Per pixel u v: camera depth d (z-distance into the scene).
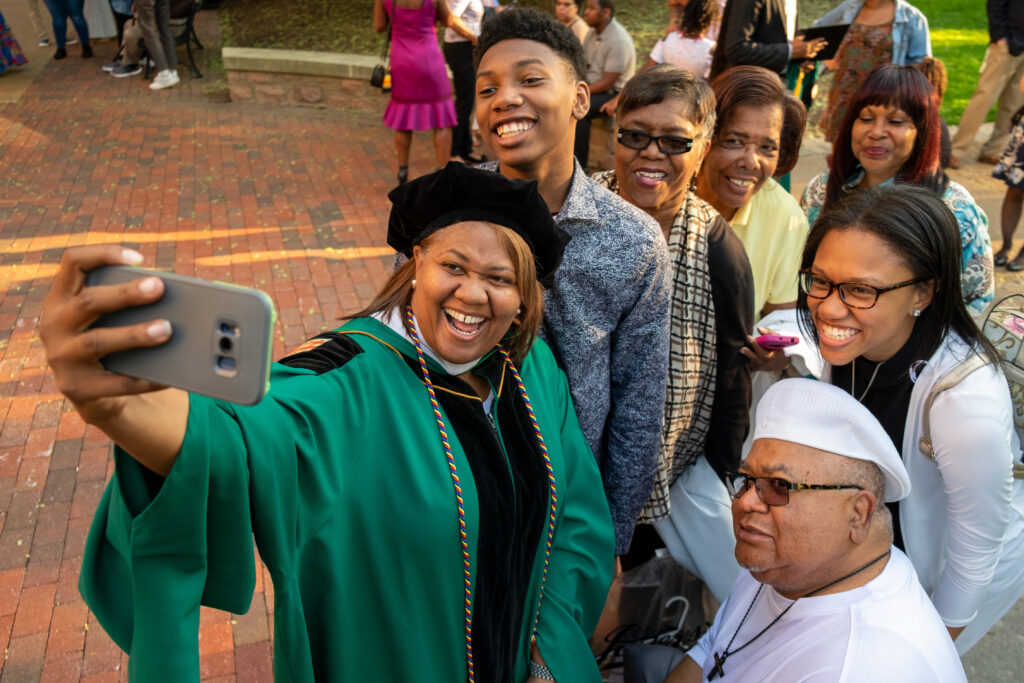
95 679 2.72
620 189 2.37
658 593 2.74
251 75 9.48
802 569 1.64
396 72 6.80
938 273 1.74
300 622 1.31
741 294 2.25
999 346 2.03
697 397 2.36
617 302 1.96
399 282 1.58
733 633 1.94
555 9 6.50
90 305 0.84
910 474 1.93
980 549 1.82
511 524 1.55
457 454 1.48
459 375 1.57
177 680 1.10
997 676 2.83
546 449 1.70
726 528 2.49
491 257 1.41
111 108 9.35
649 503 2.40
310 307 5.17
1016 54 6.66
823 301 1.84
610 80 6.36
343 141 8.41
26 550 3.25
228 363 0.83
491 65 1.85
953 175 7.03
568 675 1.79
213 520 1.14
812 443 1.60
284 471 1.21
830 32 4.95
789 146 2.88
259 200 6.88
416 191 1.46
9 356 4.57
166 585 1.09
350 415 1.36
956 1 13.22
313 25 12.05
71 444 3.87
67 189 7.02
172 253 5.87
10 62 10.59
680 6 6.46
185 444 1.04
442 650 1.49
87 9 11.55
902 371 1.88
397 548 1.41
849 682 1.50
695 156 2.21
